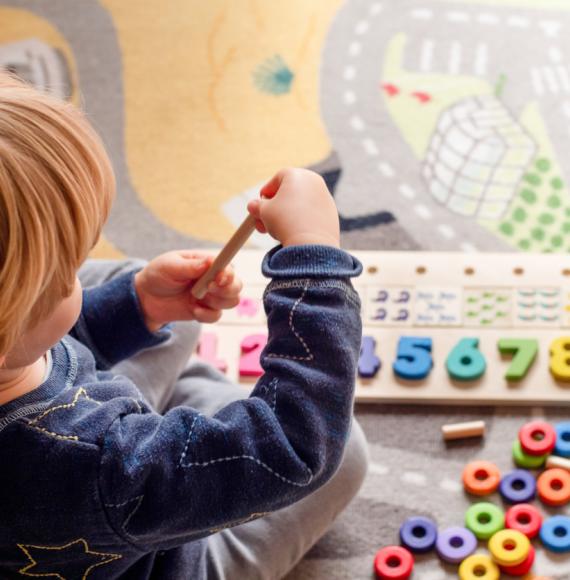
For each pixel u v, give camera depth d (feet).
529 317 4.22
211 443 2.47
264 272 2.59
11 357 2.26
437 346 4.17
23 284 2.06
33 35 5.57
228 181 4.97
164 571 2.97
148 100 5.28
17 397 2.37
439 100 5.21
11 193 2.03
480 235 4.67
